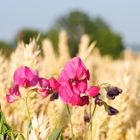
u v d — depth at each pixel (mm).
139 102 952
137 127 846
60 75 652
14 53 890
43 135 606
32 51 831
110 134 823
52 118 784
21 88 696
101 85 693
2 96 834
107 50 11367
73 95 645
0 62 864
